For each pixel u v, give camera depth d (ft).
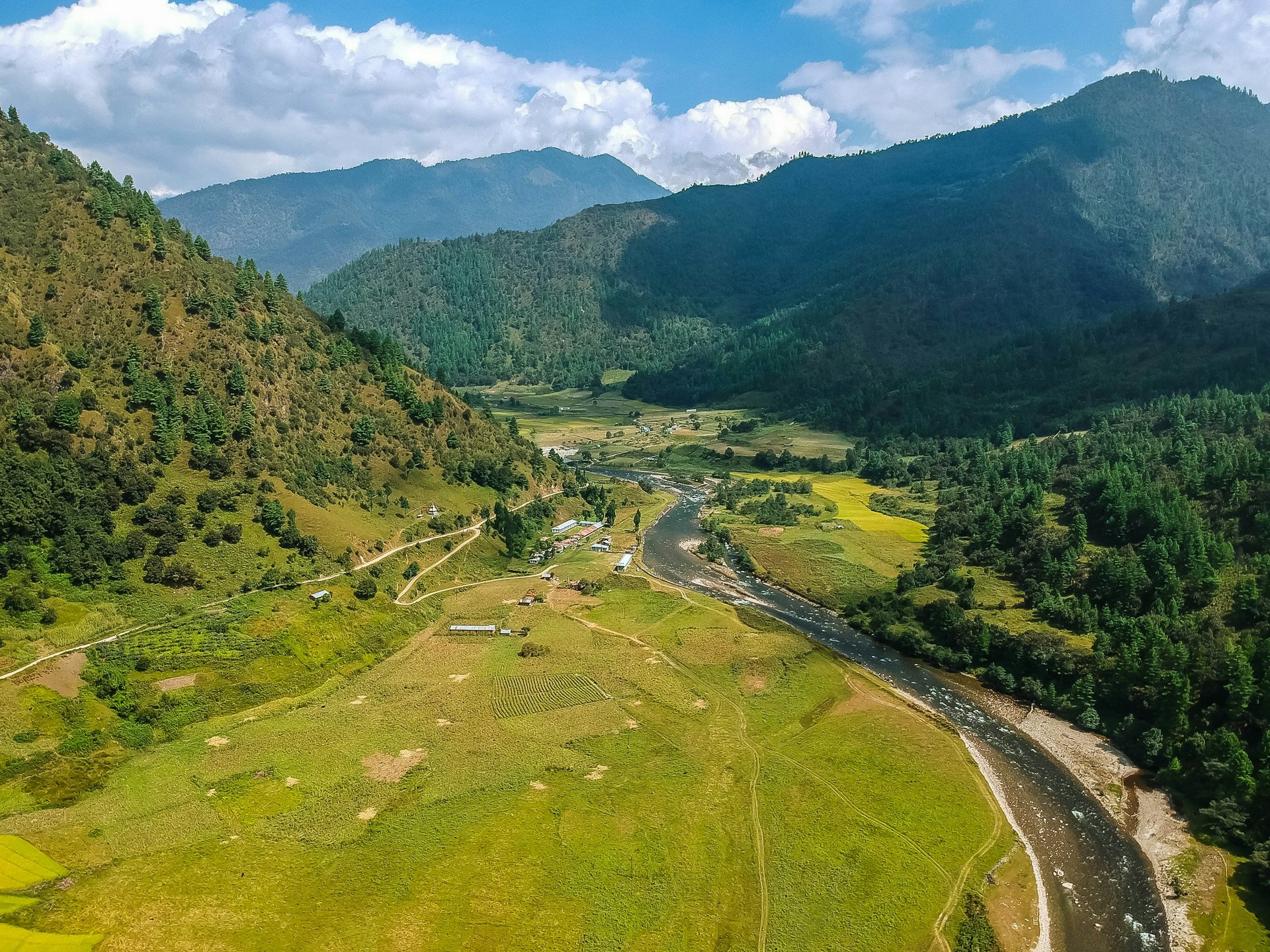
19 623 435.53
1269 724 391.45
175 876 317.01
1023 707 488.85
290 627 508.53
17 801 352.69
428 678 505.25
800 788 394.11
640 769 408.05
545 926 300.81
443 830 352.28
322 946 286.46
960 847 354.13
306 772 395.14
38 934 280.92
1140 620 499.10
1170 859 350.84
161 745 410.11
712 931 303.48
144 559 510.58
